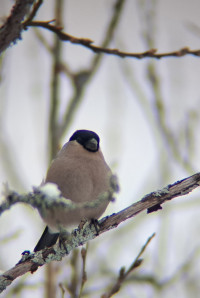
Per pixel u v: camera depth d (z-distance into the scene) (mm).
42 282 7789
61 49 8867
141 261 5496
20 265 5023
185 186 5359
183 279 8320
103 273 8227
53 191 3150
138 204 5547
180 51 4949
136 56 4922
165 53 4953
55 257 5215
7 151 8648
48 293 7605
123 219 5562
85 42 4859
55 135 8734
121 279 5449
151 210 5547
